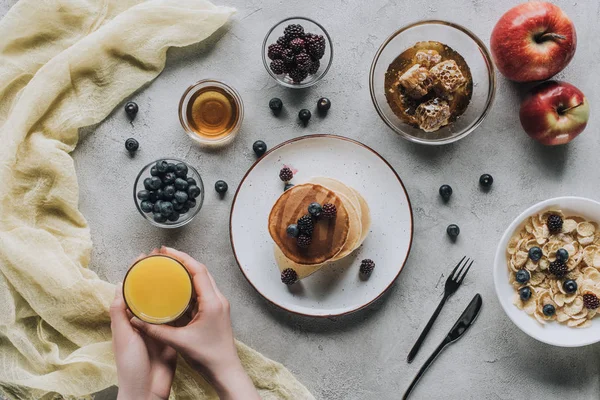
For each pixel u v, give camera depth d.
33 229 1.03
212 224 1.07
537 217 1.04
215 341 0.97
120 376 0.97
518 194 1.07
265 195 1.05
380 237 1.05
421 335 1.06
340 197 1.02
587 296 1.02
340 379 1.07
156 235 1.07
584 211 1.03
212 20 1.06
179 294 0.95
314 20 1.08
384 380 1.07
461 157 1.07
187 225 1.07
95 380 1.02
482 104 1.06
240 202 1.05
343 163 1.05
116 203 1.08
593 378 1.07
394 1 1.08
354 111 1.08
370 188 1.05
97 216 1.07
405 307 1.07
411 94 1.03
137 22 1.05
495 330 1.07
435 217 1.07
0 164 1.02
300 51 1.01
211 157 1.08
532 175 1.07
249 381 0.98
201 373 0.98
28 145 1.04
